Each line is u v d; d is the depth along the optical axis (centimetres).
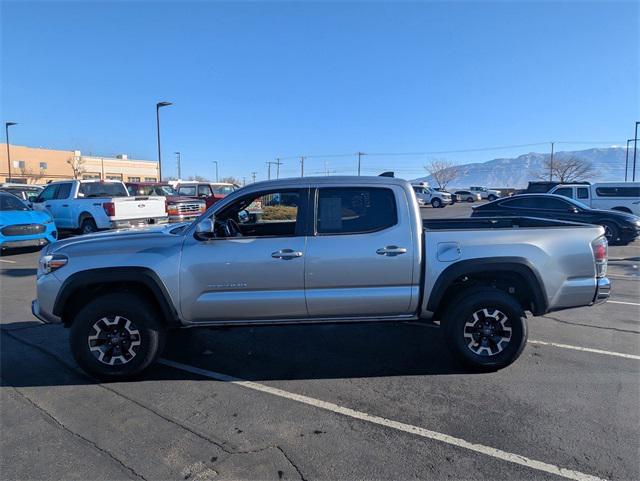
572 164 7869
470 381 438
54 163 6744
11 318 648
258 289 443
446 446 330
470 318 447
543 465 307
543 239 452
